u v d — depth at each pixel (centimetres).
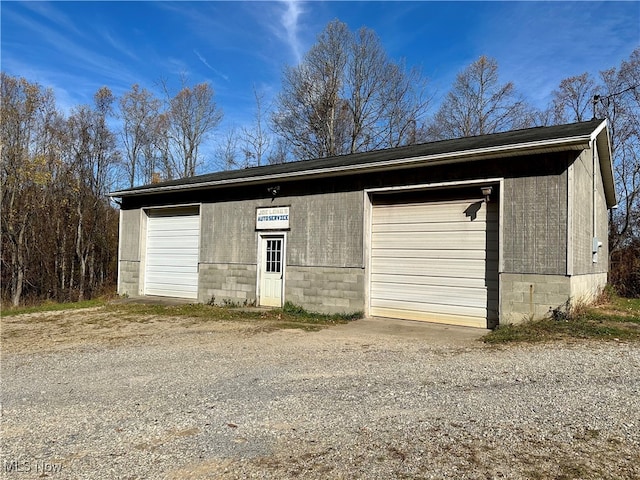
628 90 2081
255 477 264
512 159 740
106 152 2520
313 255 997
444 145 970
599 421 331
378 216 930
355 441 310
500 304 741
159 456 297
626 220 2069
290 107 2770
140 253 1380
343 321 884
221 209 1187
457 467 267
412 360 539
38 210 2208
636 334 622
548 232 702
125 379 488
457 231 825
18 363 573
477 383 432
